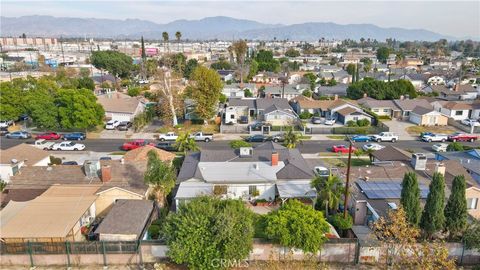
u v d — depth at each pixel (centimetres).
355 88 9119
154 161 3572
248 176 3756
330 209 3475
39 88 7200
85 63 17275
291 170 3866
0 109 6550
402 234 2531
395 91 8775
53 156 5041
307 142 6153
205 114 7044
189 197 3472
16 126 6869
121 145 5941
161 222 3111
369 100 8181
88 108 6259
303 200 3534
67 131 6631
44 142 5834
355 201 3275
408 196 2809
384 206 3139
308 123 7362
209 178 3712
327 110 7725
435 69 15538
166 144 5662
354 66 13262
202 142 6153
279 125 7150
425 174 3766
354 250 2745
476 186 3391
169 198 3872
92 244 2686
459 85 9869
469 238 2695
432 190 2761
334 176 3297
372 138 6259
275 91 9812
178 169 4434
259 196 3744
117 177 3712
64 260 2708
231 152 4359
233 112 7325
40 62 15638
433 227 2761
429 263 2352
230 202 2894
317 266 2688
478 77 12756
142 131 6775
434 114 7244
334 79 12081
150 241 2697
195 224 2561
